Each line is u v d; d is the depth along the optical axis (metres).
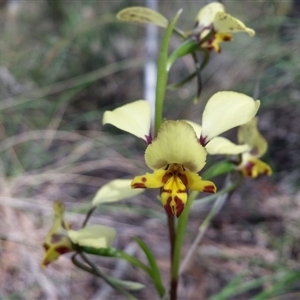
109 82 0.48
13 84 0.40
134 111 0.17
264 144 0.19
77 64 0.47
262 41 0.41
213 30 0.18
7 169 0.33
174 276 0.19
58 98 0.42
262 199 0.34
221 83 0.43
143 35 0.51
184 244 0.30
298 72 0.37
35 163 0.36
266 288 0.26
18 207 0.30
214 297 0.23
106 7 0.50
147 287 0.27
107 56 0.48
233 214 0.33
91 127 0.42
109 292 0.27
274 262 0.28
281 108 0.39
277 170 0.36
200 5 0.55
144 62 0.47
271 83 0.38
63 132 0.38
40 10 0.49
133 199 0.34
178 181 0.16
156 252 0.30
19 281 0.26
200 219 0.33
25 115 0.39
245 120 0.16
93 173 0.37
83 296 0.26
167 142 0.16
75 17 0.47
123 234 0.31
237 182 0.20
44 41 0.46
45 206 0.31
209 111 0.16
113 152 0.38
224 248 0.30
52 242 0.18
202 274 0.28
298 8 0.47
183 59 0.49
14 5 0.49
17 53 0.43
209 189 0.16
